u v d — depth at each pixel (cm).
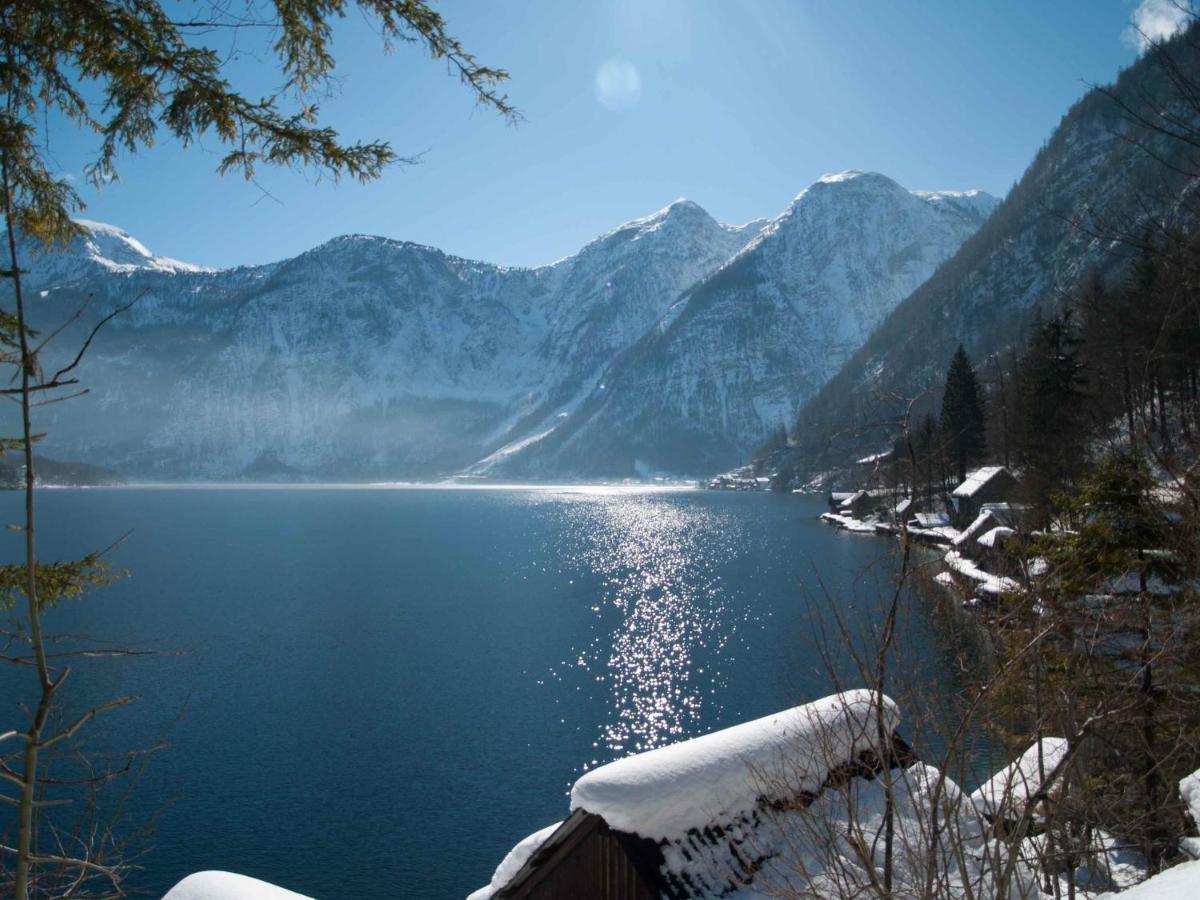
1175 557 1427
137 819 3134
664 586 8131
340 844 2964
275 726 4175
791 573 8356
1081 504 1614
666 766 1295
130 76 615
